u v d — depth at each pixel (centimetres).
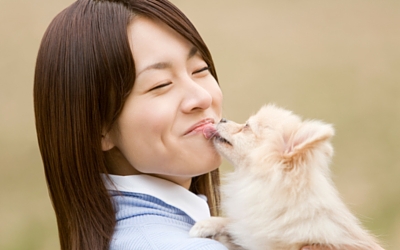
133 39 209
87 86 207
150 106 210
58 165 218
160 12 218
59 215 228
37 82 220
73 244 212
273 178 236
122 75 205
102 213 212
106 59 205
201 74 236
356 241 230
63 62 211
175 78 217
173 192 227
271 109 284
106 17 211
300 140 244
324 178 241
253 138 262
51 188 226
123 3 217
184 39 223
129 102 210
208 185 283
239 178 264
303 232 226
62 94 211
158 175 235
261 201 240
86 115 209
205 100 220
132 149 215
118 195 218
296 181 231
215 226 241
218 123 244
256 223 239
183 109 217
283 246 234
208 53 243
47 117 218
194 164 222
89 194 213
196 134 222
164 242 190
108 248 204
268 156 245
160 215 215
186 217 228
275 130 260
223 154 265
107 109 211
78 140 211
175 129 217
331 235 223
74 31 212
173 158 217
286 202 231
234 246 253
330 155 245
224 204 271
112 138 222
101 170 215
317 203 228
